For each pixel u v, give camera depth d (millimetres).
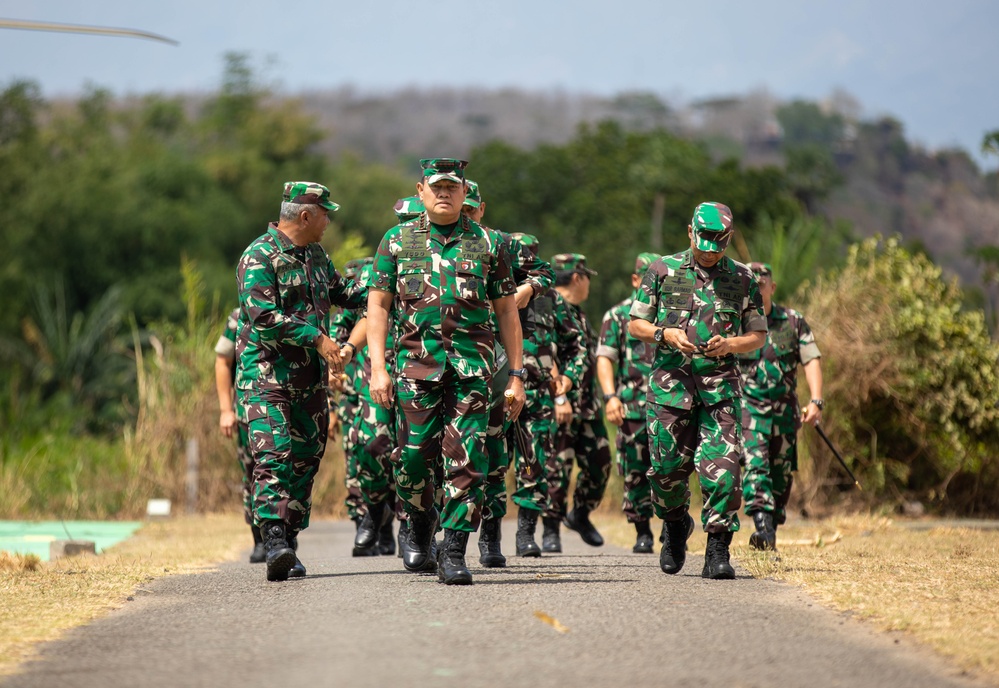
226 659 11453
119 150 144125
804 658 11391
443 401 16141
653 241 112875
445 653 11477
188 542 26625
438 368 15797
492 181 122750
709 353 16703
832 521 29641
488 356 15914
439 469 17797
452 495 16016
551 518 23891
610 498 37000
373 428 20172
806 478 33438
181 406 40469
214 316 43406
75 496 38438
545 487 22000
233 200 133000
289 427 17391
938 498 35344
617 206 115375
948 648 11648
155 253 115500
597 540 25484
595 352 24844
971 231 170625
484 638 12164
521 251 19812
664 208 117562
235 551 24125
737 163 120750
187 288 44500
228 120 160625
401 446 16297
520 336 16328
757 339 17000
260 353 17328
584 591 15359
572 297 24078
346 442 22875
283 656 11492
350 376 22375
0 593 15961
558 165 122375
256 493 17031
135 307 108938
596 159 122750
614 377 25625
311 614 13688
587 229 115375
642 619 13250
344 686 10281
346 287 18234
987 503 35250
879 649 11820
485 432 16016
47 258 113312
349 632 12516
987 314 38281
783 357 22578
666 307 17141
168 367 41344
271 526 16828
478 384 15836
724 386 16922
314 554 24031
